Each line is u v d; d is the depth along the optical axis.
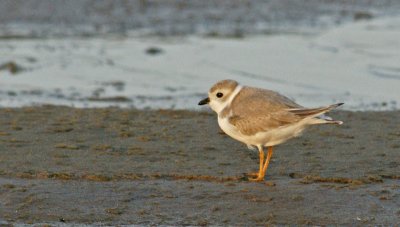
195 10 26.66
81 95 17.55
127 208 10.15
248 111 10.66
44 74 19.39
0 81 18.67
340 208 10.09
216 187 10.80
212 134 13.44
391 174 11.30
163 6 26.94
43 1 26.50
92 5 26.59
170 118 14.69
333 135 13.39
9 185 10.80
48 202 10.31
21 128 13.66
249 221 9.78
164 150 12.45
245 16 26.16
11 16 24.94
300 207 10.14
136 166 11.64
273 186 10.83
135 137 13.20
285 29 24.50
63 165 11.65
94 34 23.72
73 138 13.09
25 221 9.77
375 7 27.97
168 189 10.73
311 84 18.73
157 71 19.89
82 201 10.35
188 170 11.46
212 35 23.66
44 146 12.59
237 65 20.39
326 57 21.16
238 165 11.76
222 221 9.78
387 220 9.73
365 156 12.18
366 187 10.78
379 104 16.84
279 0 28.38
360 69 20.05
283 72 19.75
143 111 15.33
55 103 16.72
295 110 10.39
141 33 23.88
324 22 25.56
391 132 13.66
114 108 15.72
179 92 17.95
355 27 24.75
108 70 19.89
